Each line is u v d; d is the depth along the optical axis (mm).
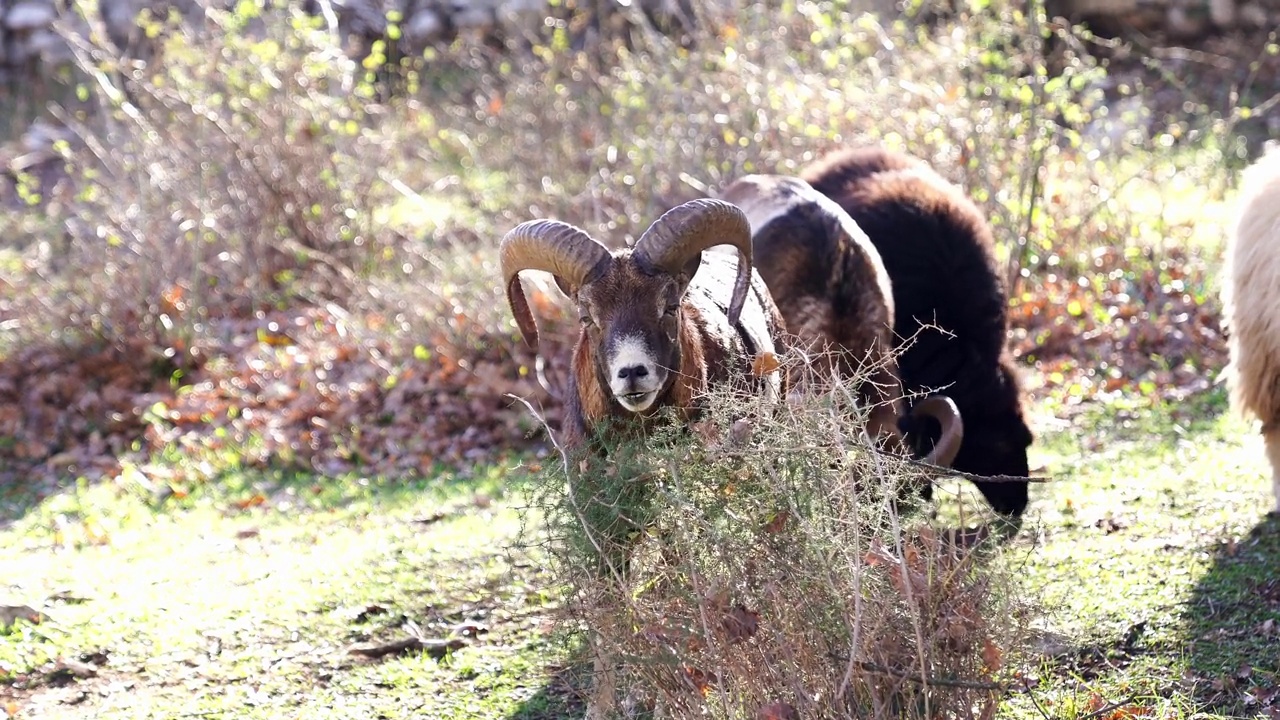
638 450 6473
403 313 15055
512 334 14234
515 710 7844
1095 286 15039
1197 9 24406
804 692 5766
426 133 20109
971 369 9523
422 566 9906
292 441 13719
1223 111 21969
